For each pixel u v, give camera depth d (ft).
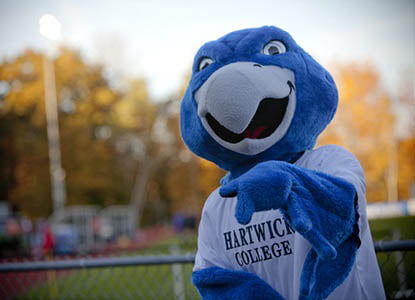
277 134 5.42
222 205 6.18
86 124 115.75
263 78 5.22
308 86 5.55
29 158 111.75
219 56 5.68
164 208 166.30
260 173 4.19
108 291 13.11
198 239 6.38
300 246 5.19
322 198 4.25
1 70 112.47
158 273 14.29
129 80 116.37
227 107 5.09
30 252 55.88
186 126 6.19
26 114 117.39
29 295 16.01
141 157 126.41
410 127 128.26
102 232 77.66
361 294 5.11
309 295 4.27
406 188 137.18
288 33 5.97
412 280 11.91
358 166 5.21
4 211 84.12
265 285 5.14
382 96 115.85
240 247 5.78
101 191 119.55
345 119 114.32
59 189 86.89
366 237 5.12
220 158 5.94
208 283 5.46
